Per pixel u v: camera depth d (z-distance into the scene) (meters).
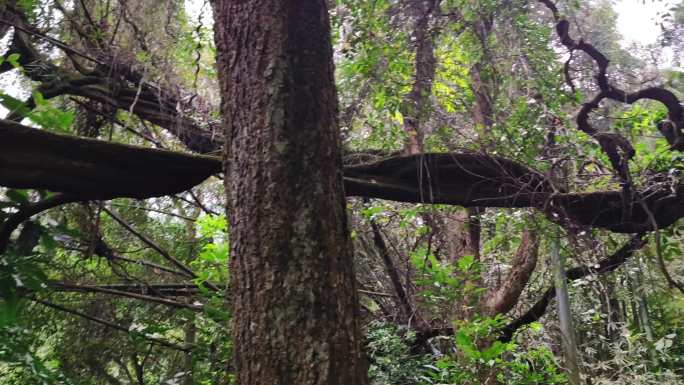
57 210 5.33
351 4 4.01
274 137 2.22
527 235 5.93
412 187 3.47
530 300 6.91
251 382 2.01
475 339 4.43
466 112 5.01
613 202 3.85
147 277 7.35
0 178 2.59
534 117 4.05
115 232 7.18
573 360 5.01
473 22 4.20
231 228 2.23
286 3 2.40
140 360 8.13
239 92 2.34
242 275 2.13
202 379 5.50
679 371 7.41
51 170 2.67
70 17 5.34
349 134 4.95
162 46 5.26
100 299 7.13
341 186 2.32
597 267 4.34
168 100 5.37
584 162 4.02
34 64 5.05
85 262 6.44
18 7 5.03
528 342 5.97
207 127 5.27
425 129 4.57
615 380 6.62
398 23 4.10
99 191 2.77
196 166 2.89
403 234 6.31
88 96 5.29
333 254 2.15
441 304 4.91
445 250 6.25
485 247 6.23
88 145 2.73
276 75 2.29
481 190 3.62
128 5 5.30
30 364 3.77
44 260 3.11
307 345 1.99
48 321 7.04
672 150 3.92
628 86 4.88
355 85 4.64
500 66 4.36
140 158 2.80
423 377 4.73
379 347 5.06
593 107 3.82
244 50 2.38
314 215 2.16
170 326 6.79
